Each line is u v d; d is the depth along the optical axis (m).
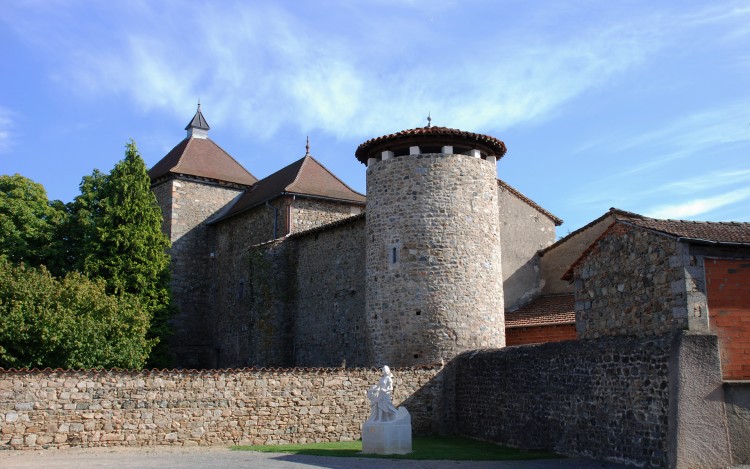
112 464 13.46
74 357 20.92
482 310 21.97
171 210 36.03
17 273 22.48
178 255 35.75
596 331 15.66
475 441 19.16
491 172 23.31
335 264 26.97
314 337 27.58
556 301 26.27
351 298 25.81
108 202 29.94
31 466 13.01
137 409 16.88
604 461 14.35
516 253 28.31
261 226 33.03
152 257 30.25
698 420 12.54
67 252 30.00
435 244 21.88
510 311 27.36
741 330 13.28
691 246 13.37
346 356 25.61
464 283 21.80
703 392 12.68
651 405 13.20
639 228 14.36
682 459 12.32
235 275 34.41
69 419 16.11
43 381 15.99
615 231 15.27
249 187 38.50
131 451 15.89
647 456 13.16
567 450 15.67
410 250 22.00
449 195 22.23
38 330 20.34
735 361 13.16
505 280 27.77
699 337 12.84
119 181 30.23
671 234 13.47
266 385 18.45
